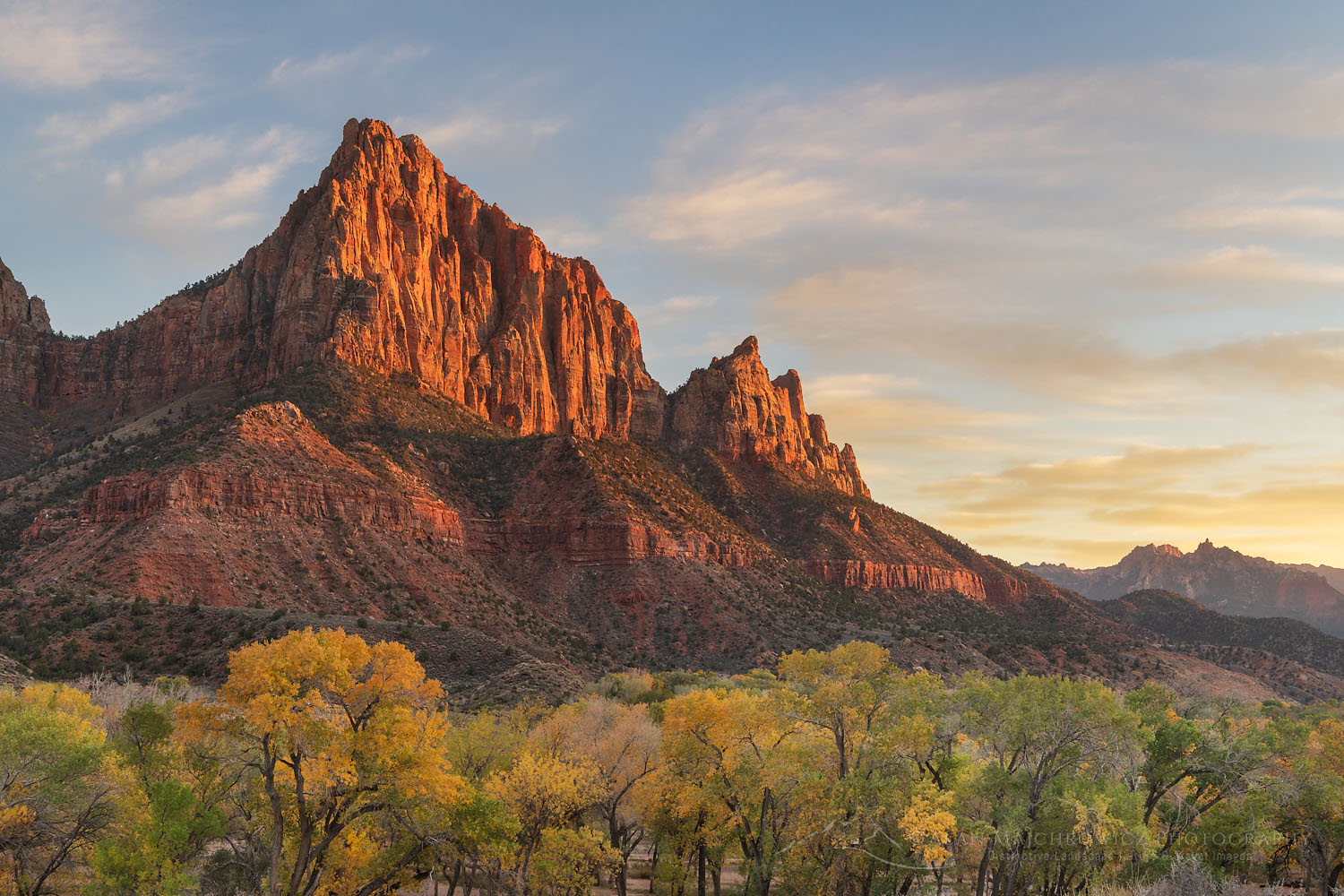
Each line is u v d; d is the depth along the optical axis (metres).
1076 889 49.94
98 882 42.41
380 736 38.91
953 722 50.66
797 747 50.22
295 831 42.78
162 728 49.41
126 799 43.22
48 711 44.09
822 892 48.62
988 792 47.41
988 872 56.41
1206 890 38.75
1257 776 48.44
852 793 46.25
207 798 47.19
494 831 44.38
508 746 58.12
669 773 54.78
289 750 38.84
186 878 44.12
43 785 41.19
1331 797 47.53
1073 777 48.22
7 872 41.97
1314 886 49.53
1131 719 48.47
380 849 46.19
